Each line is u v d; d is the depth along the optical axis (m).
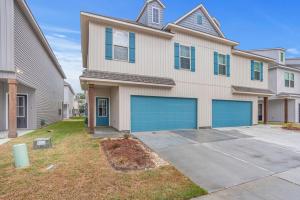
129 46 11.06
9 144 8.10
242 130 13.03
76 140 8.73
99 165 5.45
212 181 4.83
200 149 7.68
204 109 13.50
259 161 6.52
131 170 5.18
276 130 13.38
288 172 5.58
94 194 3.86
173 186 4.35
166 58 12.16
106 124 13.20
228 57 14.84
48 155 6.36
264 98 17.75
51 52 18.45
